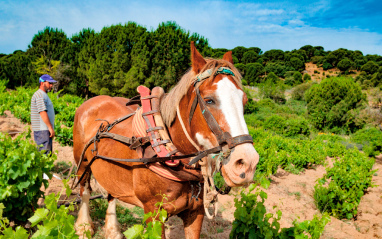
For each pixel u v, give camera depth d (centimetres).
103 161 268
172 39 2739
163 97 243
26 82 3938
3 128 888
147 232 171
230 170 167
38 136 411
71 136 815
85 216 337
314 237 288
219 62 195
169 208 216
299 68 9375
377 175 996
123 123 270
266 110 3519
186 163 210
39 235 157
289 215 543
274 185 742
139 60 2712
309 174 951
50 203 171
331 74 9550
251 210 282
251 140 169
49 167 336
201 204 230
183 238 360
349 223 562
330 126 2680
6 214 310
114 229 324
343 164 834
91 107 329
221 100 177
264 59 9888
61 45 3891
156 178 212
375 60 10488
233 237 288
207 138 183
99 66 2884
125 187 251
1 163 303
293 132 2212
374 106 3300
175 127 216
